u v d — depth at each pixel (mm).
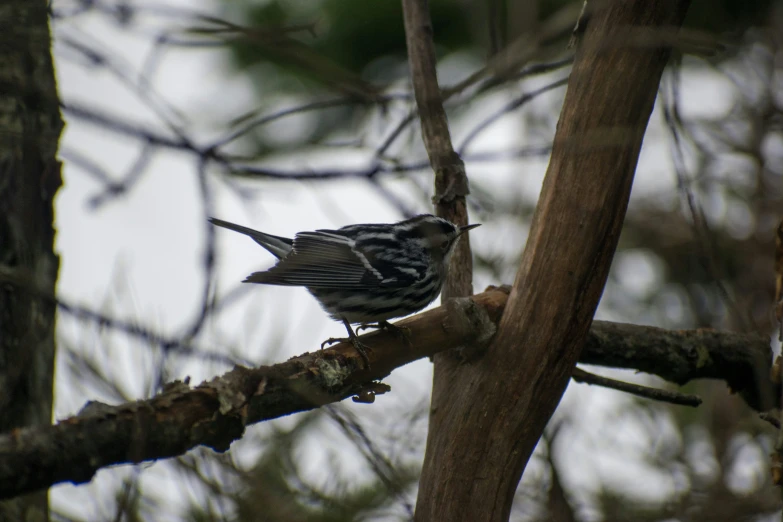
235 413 6691
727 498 12883
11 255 7879
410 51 10281
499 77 7465
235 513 7832
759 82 16719
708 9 16500
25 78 8031
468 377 8781
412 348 8516
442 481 8594
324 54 15938
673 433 14656
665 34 7844
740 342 10438
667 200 18250
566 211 8562
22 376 7766
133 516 7641
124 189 6973
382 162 7504
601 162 8477
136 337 6250
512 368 8594
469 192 10711
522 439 8641
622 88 8344
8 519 7520
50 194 8336
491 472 8562
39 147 8078
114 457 6121
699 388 16141
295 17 15430
